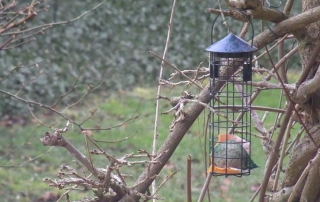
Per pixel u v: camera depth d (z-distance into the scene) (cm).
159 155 418
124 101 1758
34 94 1684
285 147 457
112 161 392
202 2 2206
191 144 1409
